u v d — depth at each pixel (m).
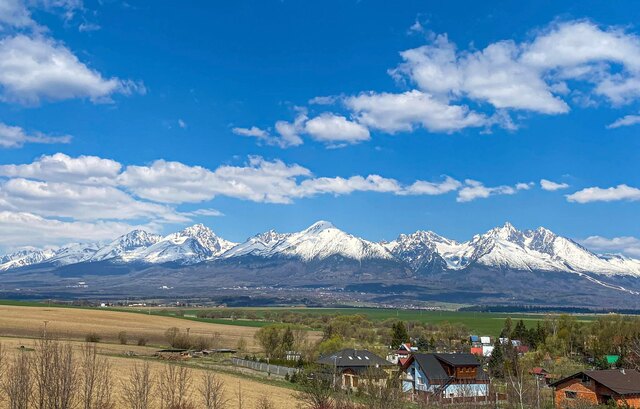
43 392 46.38
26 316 195.38
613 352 160.00
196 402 63.84
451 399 97.69
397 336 185.88
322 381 72.62
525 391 77.44
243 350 166.12
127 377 76.44
